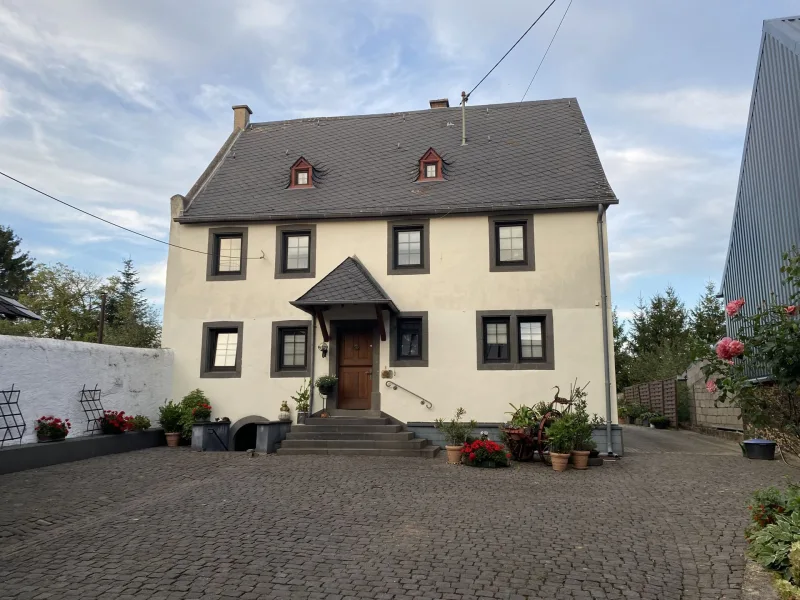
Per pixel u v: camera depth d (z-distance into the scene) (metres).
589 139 17.36
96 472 10.51
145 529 6.94
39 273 35.53
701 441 17.95
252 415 15.64
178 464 11.55
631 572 5.64
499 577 5.50
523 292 15.12
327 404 15.38
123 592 5.07
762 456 13.02
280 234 16.33
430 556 6.06
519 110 19.19
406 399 15.13
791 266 6.02
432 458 12.95
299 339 16.02
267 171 18.27
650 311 36.50
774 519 5.96
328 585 5.28
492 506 8.23
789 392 5.38
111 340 31.45
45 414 11.70
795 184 13.02
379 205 16.02
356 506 8.13
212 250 16.47
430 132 18.92
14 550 6.16
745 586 5.21
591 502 8.54
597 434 14.22
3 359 10.79
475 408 14.88
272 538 6.61
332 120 20.36
